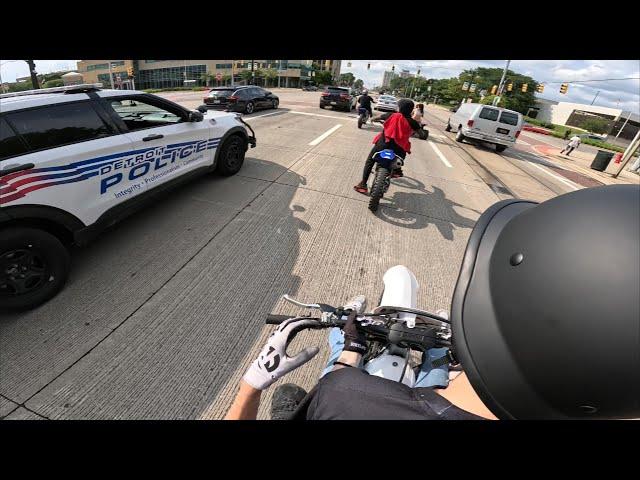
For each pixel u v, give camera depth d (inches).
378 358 50.3
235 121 199.8
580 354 21.3
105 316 93.7
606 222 22.9
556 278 23.2
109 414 68.5
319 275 119.0
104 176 115.2
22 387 72.9
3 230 86.5
